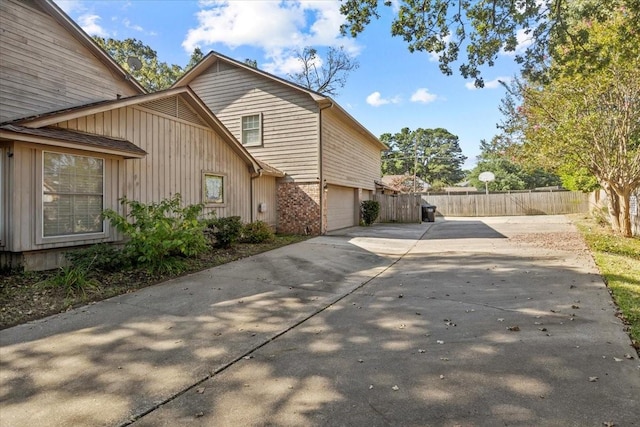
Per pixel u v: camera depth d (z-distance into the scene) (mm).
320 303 5324
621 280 5996
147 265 6832
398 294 5746
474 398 2762
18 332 4148
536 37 7449
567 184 18781
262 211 13086
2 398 2809
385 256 9305
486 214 25688
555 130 11039
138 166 8383
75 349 3713
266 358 3527
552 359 3363
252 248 10031
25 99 7949
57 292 5473
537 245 10094
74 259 6391
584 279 6207
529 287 5871
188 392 2908
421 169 51656
